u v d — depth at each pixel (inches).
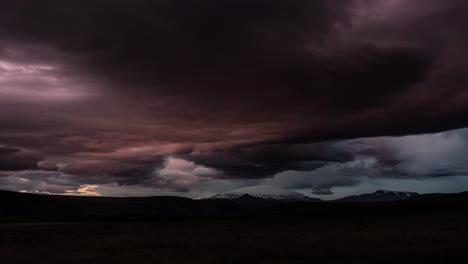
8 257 1599.4
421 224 3996.1
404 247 1769.2
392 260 1425.9
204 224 5329.7
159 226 4751.5
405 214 6909.5
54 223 6161.4
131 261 1469.0
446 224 3917.3
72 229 3912.4
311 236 2544.3
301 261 1429.6
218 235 2837.1
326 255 1562.5
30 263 1454.2
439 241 1999.3
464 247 1717.5
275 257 1533.0
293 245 1947.6
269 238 2448.3
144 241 2324.1
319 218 6697.8
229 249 1818.4
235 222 5964.6
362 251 1654.8
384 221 4987.7
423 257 1480.1
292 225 4488.2
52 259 1540.4
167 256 1599.4
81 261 1481.3
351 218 6294.3
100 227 4446.4
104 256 1606.8
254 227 4160.9
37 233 3139.8
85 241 2352.4
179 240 2383.1
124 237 2719.0
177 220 7386.8
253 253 1647.4
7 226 4781.0
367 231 2989.7
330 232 2950.3
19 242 2295.8
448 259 1429.6
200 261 1448.1
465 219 5022.1
